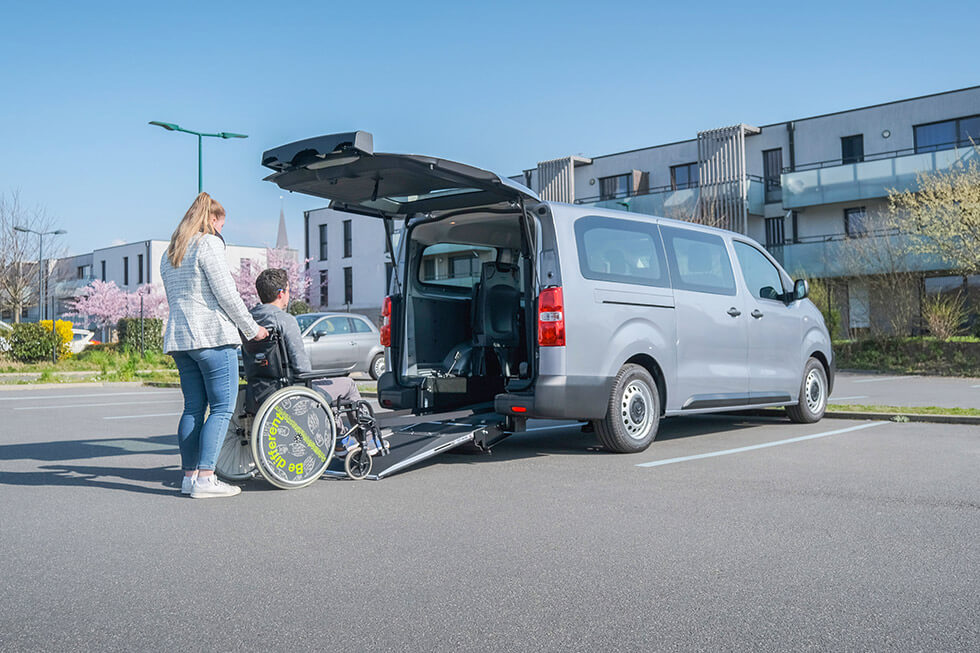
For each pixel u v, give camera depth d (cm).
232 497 504
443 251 736
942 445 695
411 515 450
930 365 1981
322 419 537
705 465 605
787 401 830
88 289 5219
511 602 305
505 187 603
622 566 351
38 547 388
